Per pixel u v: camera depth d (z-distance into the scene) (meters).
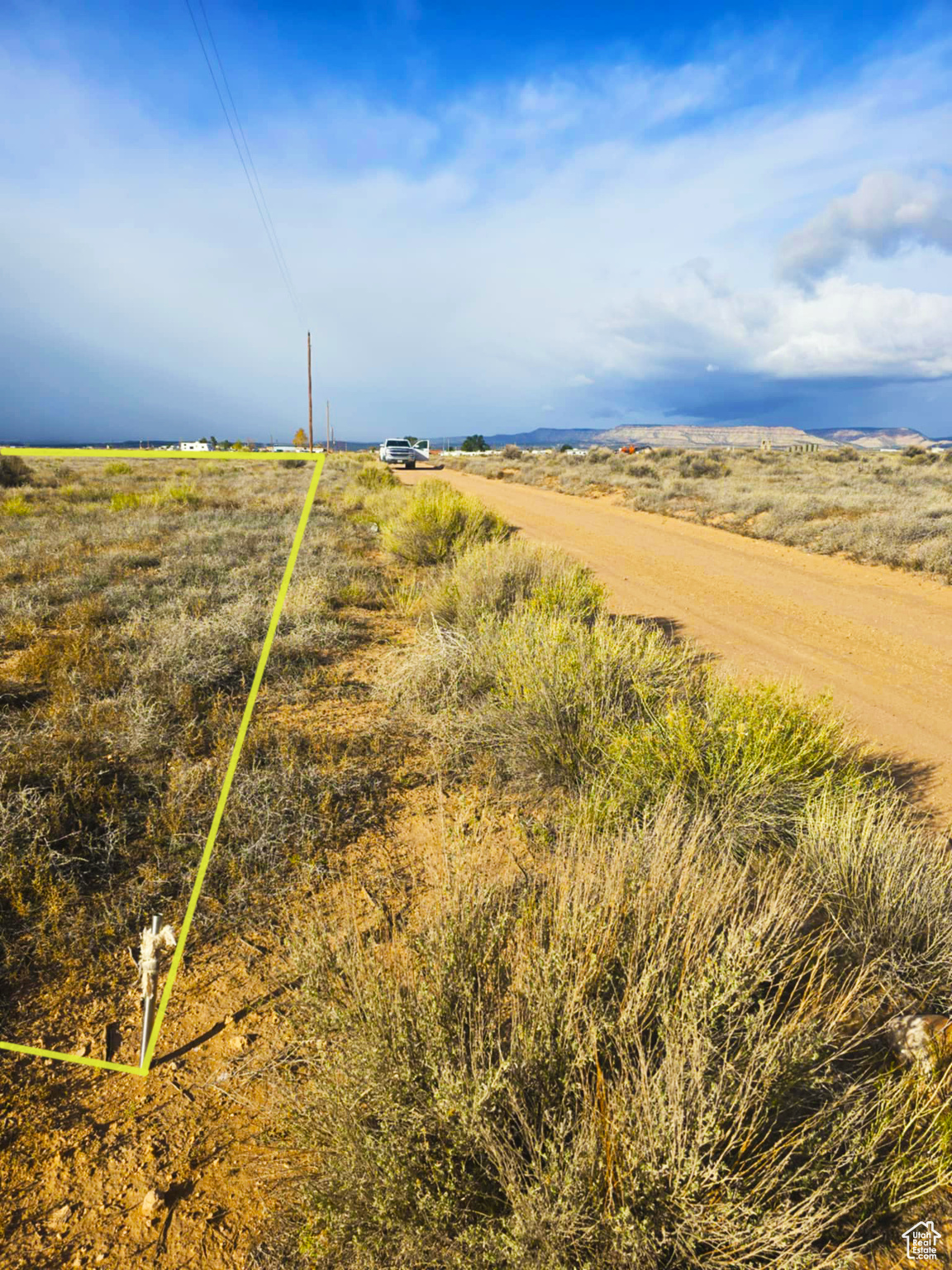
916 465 35.03
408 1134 1.86
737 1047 2.12
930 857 3.32
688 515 18.75
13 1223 1.94
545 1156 1.78
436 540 11.66
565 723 4.57
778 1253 1.70
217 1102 2.34
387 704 5.67
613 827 3.62
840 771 4.32
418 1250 1.67
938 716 5.77
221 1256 1.88
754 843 3.54
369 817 4.05
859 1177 1.89
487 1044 2.13
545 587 7.66
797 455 43.69
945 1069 2.16
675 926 2.51
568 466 37.22
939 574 10.90
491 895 2.83
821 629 8.32
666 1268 1.69
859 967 2.71
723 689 4.84
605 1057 2.15
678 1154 1.72
